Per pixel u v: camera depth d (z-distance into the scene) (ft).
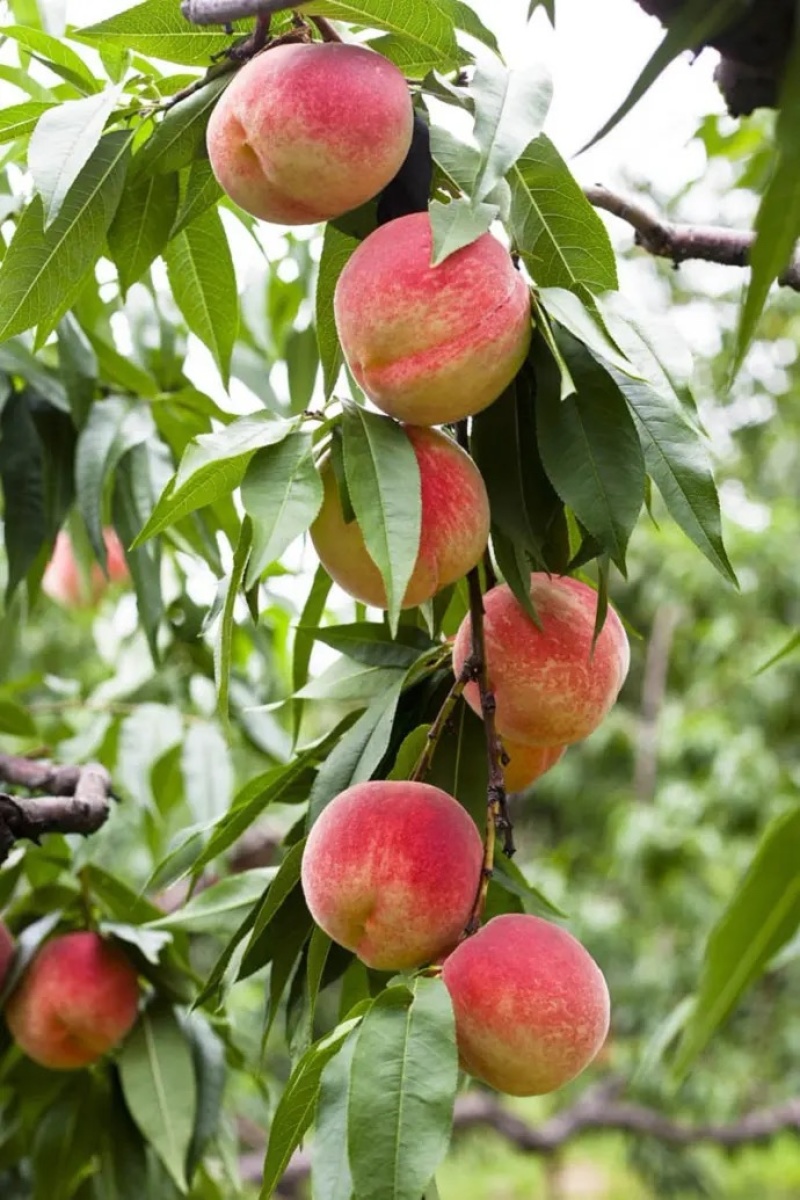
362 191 3.96
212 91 4.37
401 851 3.94
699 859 16.62
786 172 2.29
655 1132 16.53
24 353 6.89
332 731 4.99
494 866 4.80
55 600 11.70
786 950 2.75
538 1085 3.84
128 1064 6.01
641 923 17.24
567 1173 26.50
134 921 6.45
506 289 3.86
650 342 4.14
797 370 19.54
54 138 4.09
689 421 4.00
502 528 4.19
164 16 4.39
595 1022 3.87
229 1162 6.67
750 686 18.13
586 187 5.65
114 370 7.09
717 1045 17.51
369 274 3.86
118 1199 6.32
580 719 4.39
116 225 4.75
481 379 3.86
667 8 2.84
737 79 3.05
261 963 4.73
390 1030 3.39
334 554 4.09
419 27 4.15
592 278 4.27
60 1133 6.37
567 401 4.04
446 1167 27.07
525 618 4.34
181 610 8.69
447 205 3.76
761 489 20.21
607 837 18.51
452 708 4.49
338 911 4.00
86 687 10.03
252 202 4.09
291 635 9.25
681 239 5.76
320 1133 3.40
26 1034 6.01
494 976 3.79
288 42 4.27
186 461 3.70
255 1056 6.91
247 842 11.51
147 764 7.82
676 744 17.48
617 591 19.70
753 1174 24.27
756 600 18.13
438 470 3.97
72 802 6.05
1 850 5.86
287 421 3.90
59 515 7.08
